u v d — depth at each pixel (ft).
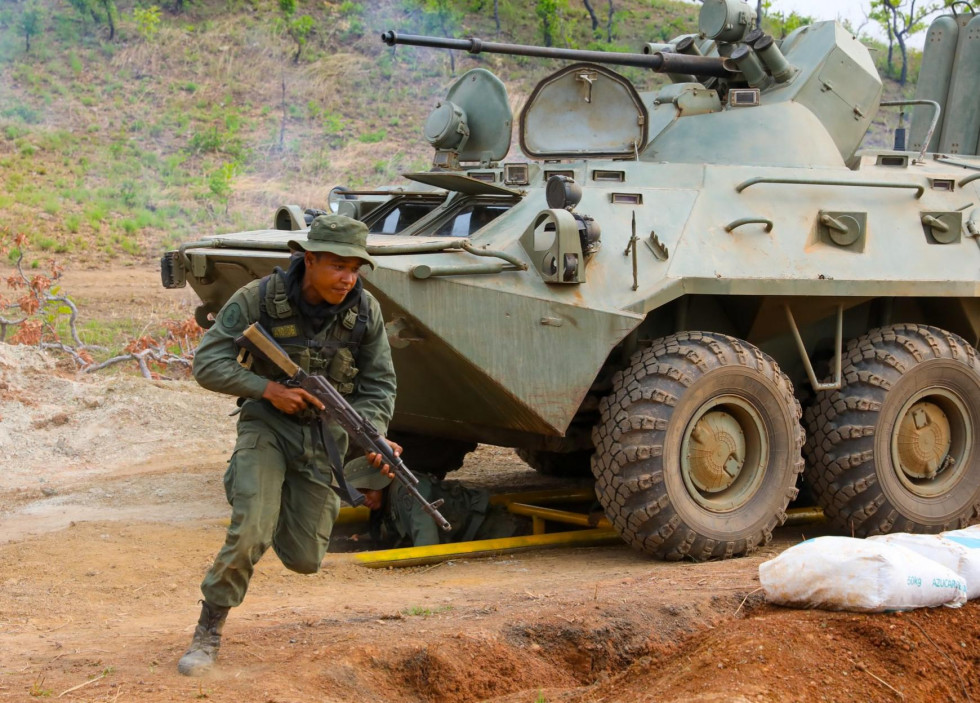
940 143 33.17
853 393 23.77
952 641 14.97
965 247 24.99
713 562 21.31
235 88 104.68
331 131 97.91
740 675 13.46
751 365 21.79
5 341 43.88
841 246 23.57
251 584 19.15
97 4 112.78
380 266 19.15
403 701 13.43
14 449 31.65
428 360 20.65
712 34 26.53
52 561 19.94
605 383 22.04
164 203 81.05
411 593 18.37
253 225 78.13
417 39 23.98
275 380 13.65
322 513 13.99
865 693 13.57
